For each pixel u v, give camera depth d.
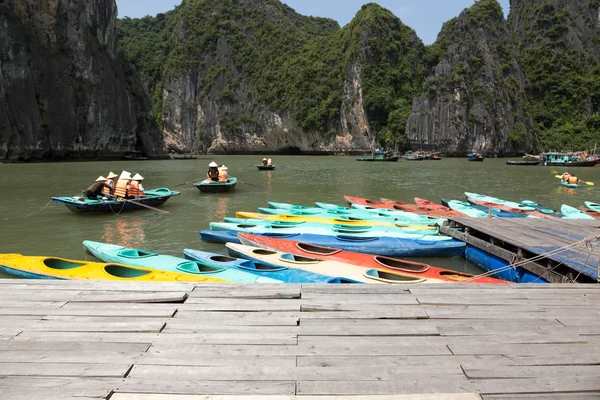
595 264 6.68
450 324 4.05
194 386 2.97
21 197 18.55
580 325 4.05
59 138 48.31
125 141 58.72
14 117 43.44
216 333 3.79
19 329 3.83
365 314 4.24
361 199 16.27
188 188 22.33
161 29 117.19
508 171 36.31
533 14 84.75
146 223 13.27
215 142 93.31
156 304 4.43
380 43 74.00
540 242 8.12
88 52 51.62
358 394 2.90
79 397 2.82
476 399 2.84
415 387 2.99
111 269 7.18
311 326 3.95
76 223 13.21
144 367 3.21
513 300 4.70
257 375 3.11
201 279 6.67
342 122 77.06
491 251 8.56
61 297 4.61
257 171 35.44
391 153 62.53
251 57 89.69
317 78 79.50
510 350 3.54
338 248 9.15
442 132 66.69
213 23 94.88
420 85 74.50
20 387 2.94
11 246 10.51
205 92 93.12
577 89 74.44
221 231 10.88
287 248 9.02
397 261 7.91
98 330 3.82
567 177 24.83
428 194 21.02
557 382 3.06
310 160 57.00
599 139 68.06
